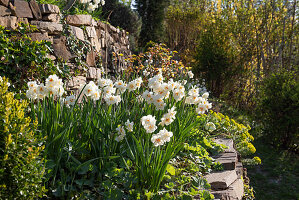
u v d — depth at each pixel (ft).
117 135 8.41
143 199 7.82
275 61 36.94
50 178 7.65
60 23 15.72
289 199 17.72
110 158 8.17
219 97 37.91
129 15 53.42
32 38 13.53
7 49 11.66
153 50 19.04
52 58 14.37
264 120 27.35
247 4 38.17
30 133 6.27
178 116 11.16
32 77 12.71
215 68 37.37
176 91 9.55
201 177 9.71
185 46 61.57
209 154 12.43
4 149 5.92
